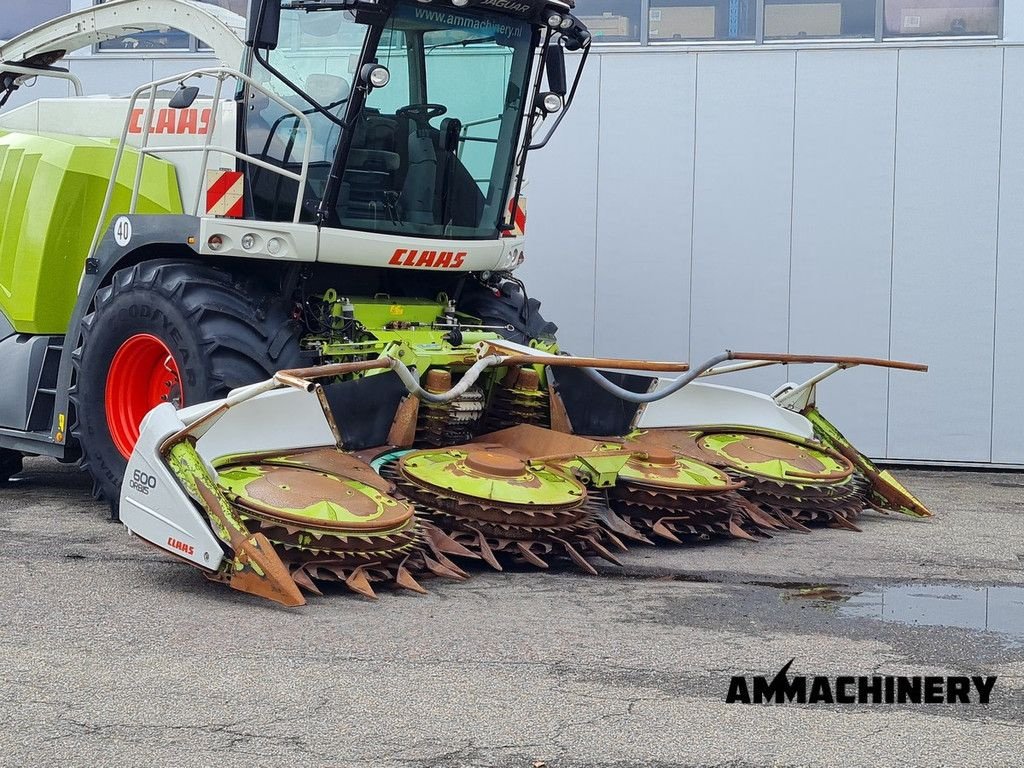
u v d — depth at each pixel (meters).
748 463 7.44
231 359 6.66
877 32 10.57
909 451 10.34
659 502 6.69
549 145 10.66
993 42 10.08
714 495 6.84
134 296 6.91
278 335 6.82
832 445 8.09
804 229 10.36
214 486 5.42
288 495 5.48
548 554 6.30
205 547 5.34
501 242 7.77
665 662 4.60
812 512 7.49
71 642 4.71
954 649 4.86
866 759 3.68
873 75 10.23
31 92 11.46
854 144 10.27
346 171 7.02
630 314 10.62
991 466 10.25
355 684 4.27
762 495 7.36
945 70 10.13
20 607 5.21
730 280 10.48
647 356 10.62
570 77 10.61
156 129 7.90
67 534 6.84
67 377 7.52
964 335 10.22
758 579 6.05
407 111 7.19
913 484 9.54
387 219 7.20
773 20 10.73
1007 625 5.24
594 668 4.51
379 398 6.31
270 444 5.89
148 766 3.52
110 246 7.34
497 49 7.48
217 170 7.14
